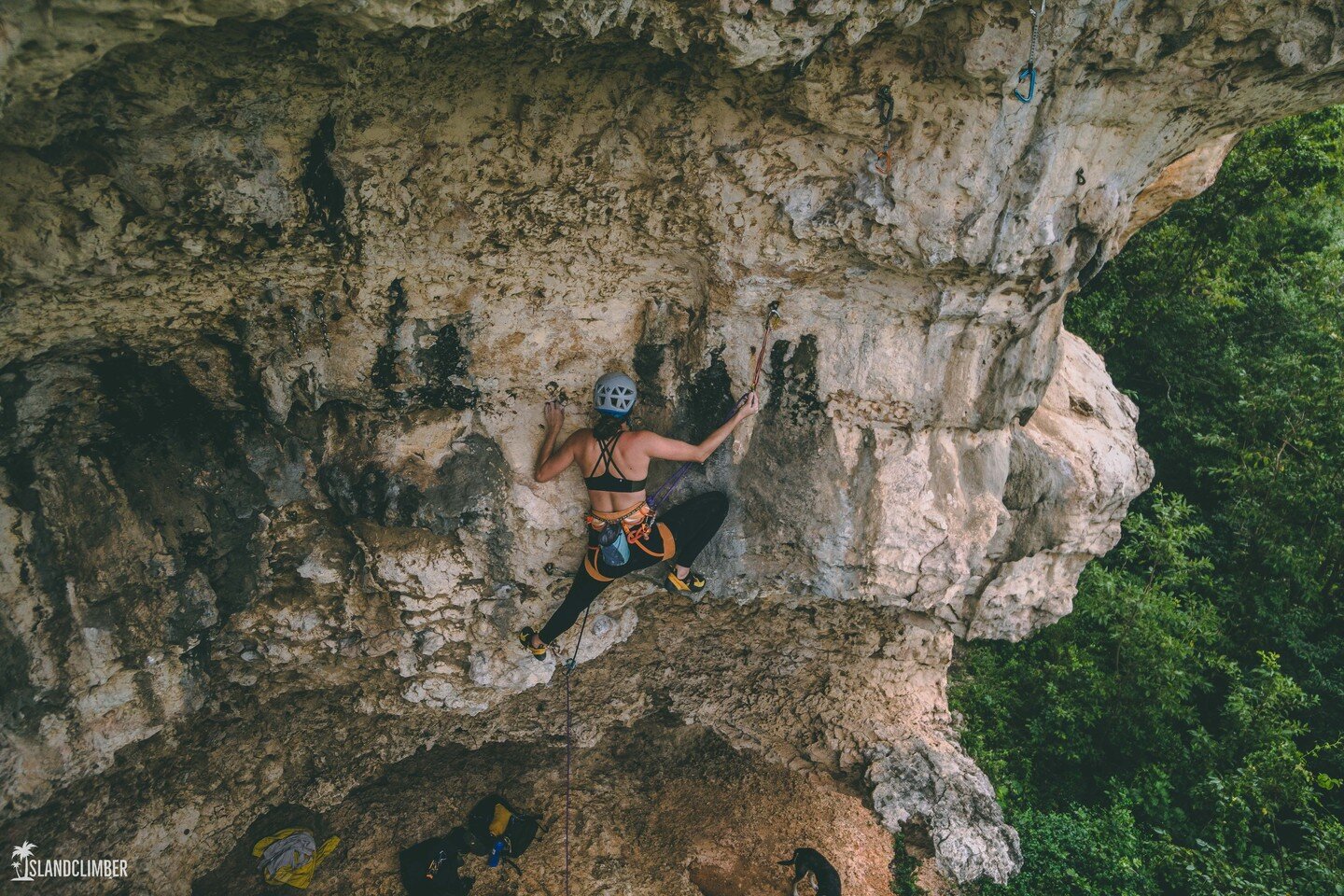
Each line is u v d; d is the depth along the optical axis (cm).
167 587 425
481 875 538
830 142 372
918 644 649
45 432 379
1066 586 618
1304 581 1013
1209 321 1162
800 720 652
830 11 292
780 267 424
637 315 461
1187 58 359
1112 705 877
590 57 323
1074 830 666
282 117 308
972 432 512
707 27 296
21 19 214
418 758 582
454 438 461
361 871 525
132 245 324
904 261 414
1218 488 1134
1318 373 1067
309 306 399
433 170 354
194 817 484
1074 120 376
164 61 267
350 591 481
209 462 432
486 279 416
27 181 285
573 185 381
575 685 593
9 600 377
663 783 615
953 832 596
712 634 608
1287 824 797
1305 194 1159
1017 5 319
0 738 387
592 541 450
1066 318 1175
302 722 522
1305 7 335
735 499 502
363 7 248
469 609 495
